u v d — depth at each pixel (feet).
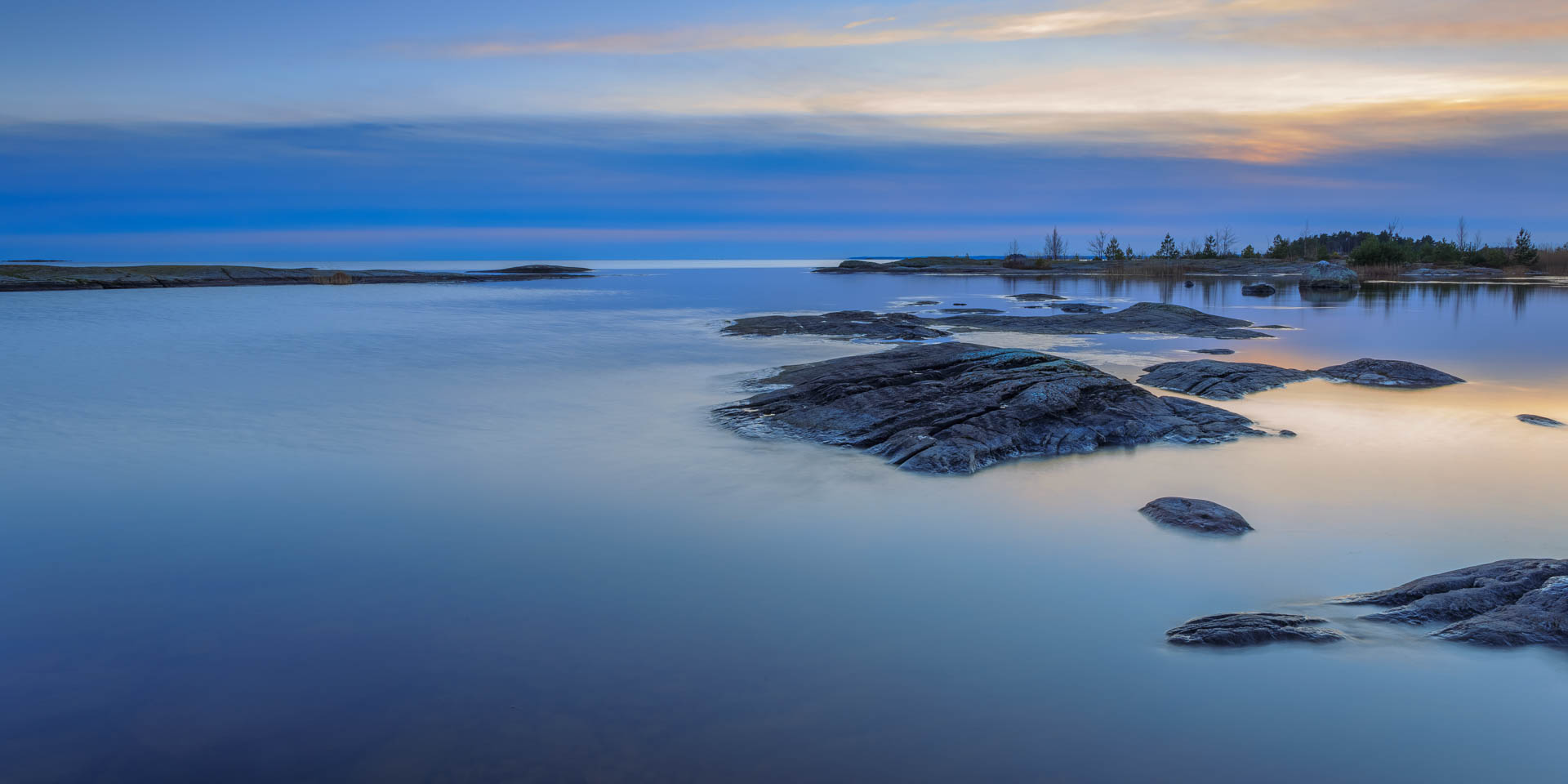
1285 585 26.05
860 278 253.24
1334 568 27.37
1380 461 39.91
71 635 22.35
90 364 67.92
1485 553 28.53
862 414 45.57
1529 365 68.64
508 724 18.48
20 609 23.80
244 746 17.65
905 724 18.51
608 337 91.15
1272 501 34.19
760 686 19.99
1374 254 224.74
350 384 59.67
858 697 19.57
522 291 190.49
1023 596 25.09
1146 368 67.92
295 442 42.68
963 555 28.40
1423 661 20.89
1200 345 83.97
